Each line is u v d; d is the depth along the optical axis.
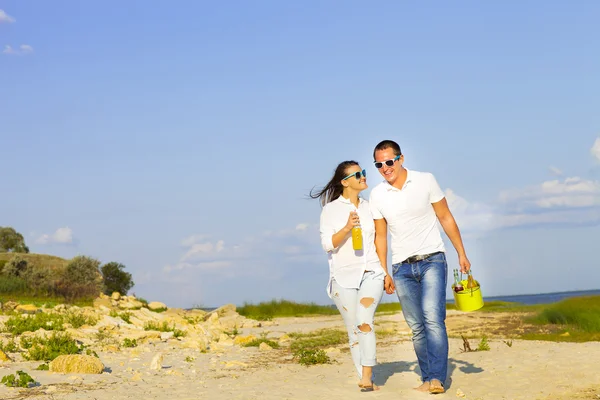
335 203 6.63
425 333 6.45
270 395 6.52
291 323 22.86
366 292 6.47
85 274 28.62
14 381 7.09
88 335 12.80
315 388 6.91
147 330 15.10
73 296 27.11
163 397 6.45
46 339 10.77
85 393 6.61
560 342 10.91
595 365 7.43
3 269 28.17
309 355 9.51
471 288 6.68
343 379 7.62
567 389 6.31
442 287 6.34
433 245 6.41
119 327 15.26
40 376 7.73
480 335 13.56
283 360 10.29
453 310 25.67
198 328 16.06
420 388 6.51
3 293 26.16
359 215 6.55
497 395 6.25
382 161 6.36
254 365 9.55
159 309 25.39
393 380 7.37
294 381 7.53
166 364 9.56
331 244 6.53
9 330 12.96
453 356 9.13
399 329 15.88
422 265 6.38
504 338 12.59
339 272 6.56
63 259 34.12
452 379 7.20
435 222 6.50
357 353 6.72
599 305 15.44
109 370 8.65
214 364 9.62
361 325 6.51
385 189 6.46
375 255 6.57
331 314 29.72
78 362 8.16
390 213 6.43
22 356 9.28
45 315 15.16
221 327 18.64
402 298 6.54
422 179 6.41
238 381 7.62
